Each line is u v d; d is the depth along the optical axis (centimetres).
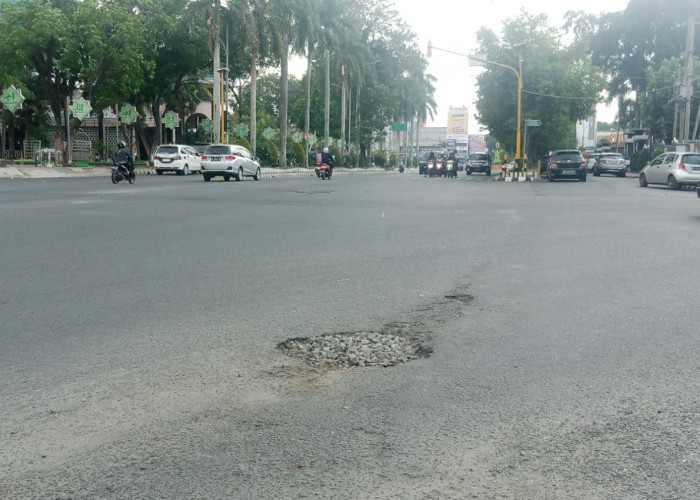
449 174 4844
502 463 314
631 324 579
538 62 4650
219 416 368
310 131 8131
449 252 993
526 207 1822
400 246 1052
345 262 898
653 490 289
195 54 4681
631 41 6600
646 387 420
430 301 662
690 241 1134
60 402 386
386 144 13550
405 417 368
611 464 314
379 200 2041
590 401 395
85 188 2378
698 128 5847
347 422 360
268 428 352
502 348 503
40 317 585
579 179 3972
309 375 439
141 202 1800
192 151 4212
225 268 843
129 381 422
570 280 780
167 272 811
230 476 298
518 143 4112
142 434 343
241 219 1427
